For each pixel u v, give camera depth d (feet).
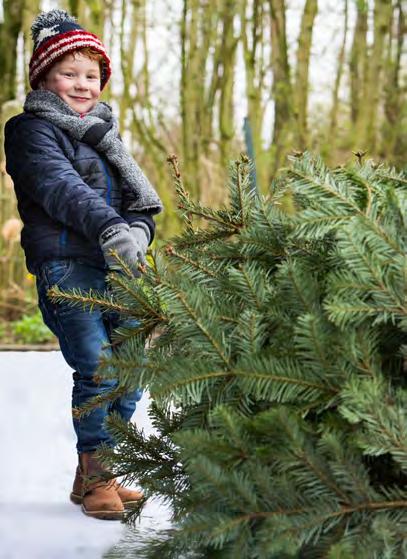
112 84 25.18
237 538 4.73
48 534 7.67
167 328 5.85
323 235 5.24
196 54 25.09
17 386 14.61
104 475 6.54
